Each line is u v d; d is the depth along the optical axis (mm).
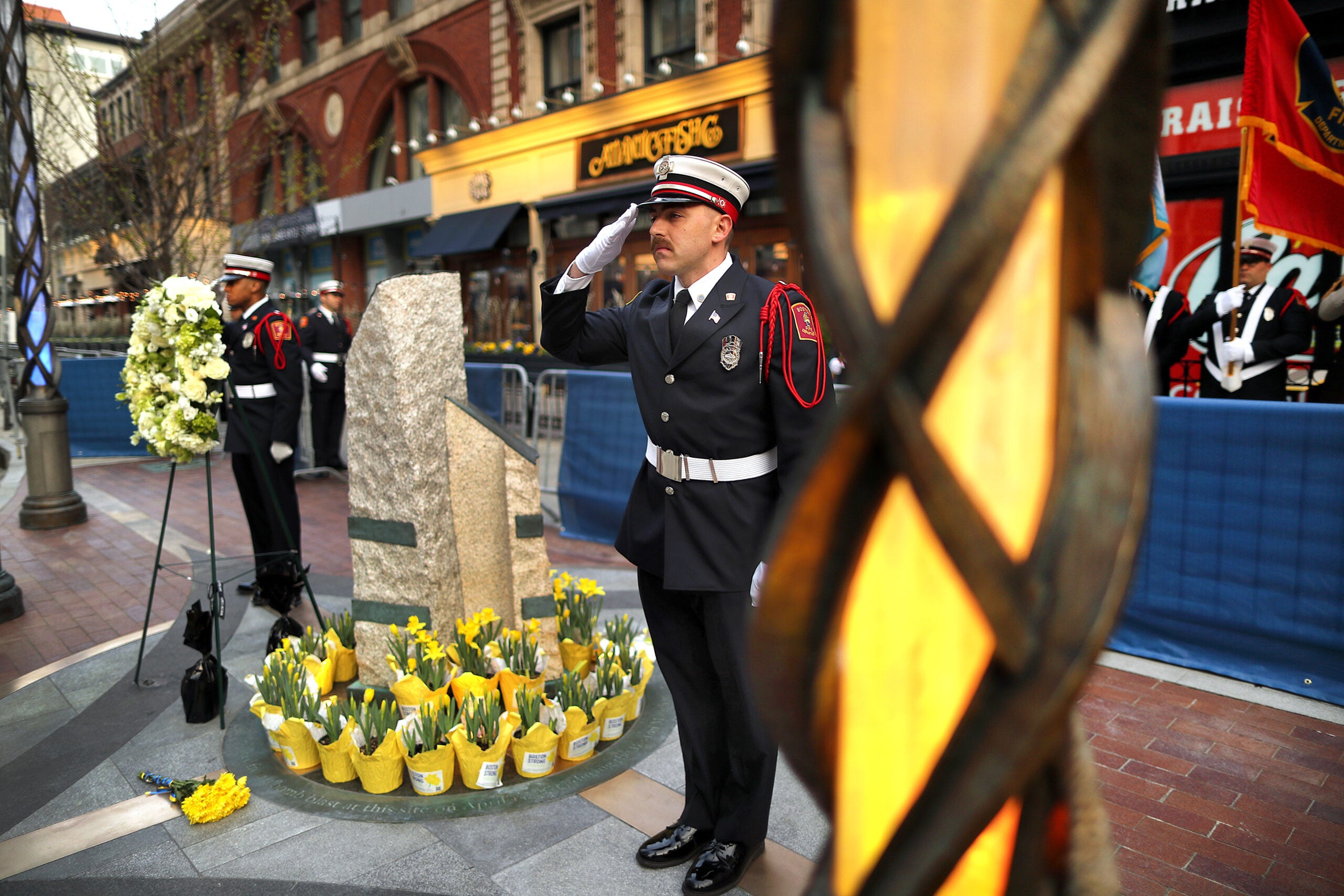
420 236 17297
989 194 159
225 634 4020
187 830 2400
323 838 2350
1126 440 186
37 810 2531
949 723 188
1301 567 3154
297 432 4426
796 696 191
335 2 18125
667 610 2236
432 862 2230
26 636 4074
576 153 13133
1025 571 179
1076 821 211
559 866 2211
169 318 3127
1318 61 4211
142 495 7434
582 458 5781
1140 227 186
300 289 20078
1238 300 4828
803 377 1973
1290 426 3139
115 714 3168
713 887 2062
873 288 176
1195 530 3416
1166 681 3332
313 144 19297
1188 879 2146
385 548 2994
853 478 175
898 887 192
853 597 184
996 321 177
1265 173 4379
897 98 179
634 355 2199
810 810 2436
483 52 14961
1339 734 2889
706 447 2051
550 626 3043
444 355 2982
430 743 2562
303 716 2760
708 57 11305
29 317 6039
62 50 9023
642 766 2709
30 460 6176
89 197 9281
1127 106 176
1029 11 172
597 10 12875
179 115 9633
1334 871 2174
